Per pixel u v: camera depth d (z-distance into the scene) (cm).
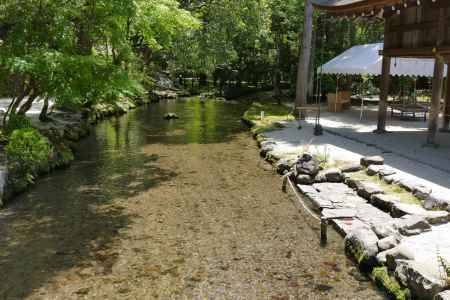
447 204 662
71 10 932
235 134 1577
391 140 1273
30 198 818
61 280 523
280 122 1702
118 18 1002
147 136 1513
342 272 550
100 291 500
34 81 1026
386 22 1308
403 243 540
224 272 548
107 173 1009
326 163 988
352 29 2598
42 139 968
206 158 1181
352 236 599
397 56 1295
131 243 629
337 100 2070
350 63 1788
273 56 2767
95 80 891
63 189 878
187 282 522
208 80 3841
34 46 927
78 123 1518
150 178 974
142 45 1991
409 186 770
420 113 1998
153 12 1319
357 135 1369
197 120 1950
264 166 1092
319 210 768
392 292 485
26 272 542
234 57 2111
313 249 616
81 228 682
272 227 695
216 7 1894
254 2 1941
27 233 659
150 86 2972
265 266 564
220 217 738
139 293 497
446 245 548
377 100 2630
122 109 2150
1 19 932
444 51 1028
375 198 759
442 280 442
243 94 3186
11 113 1066
